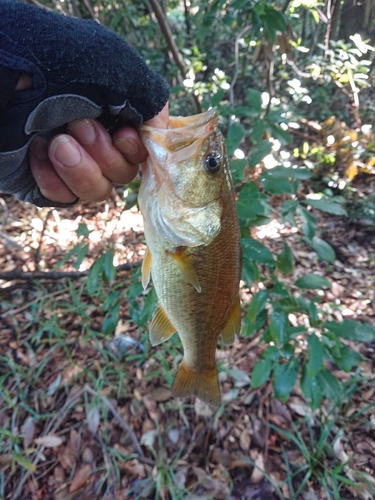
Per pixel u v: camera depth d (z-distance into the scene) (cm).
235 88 93
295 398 41
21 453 38
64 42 14
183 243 19
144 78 16
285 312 30
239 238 22
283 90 93
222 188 20
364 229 65
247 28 66
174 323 23
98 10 79
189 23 91
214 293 22
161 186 19
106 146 16
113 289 52
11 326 50
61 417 40
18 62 13
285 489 35
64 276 53
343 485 35
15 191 18
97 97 15
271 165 46
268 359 32
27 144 15
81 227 36
